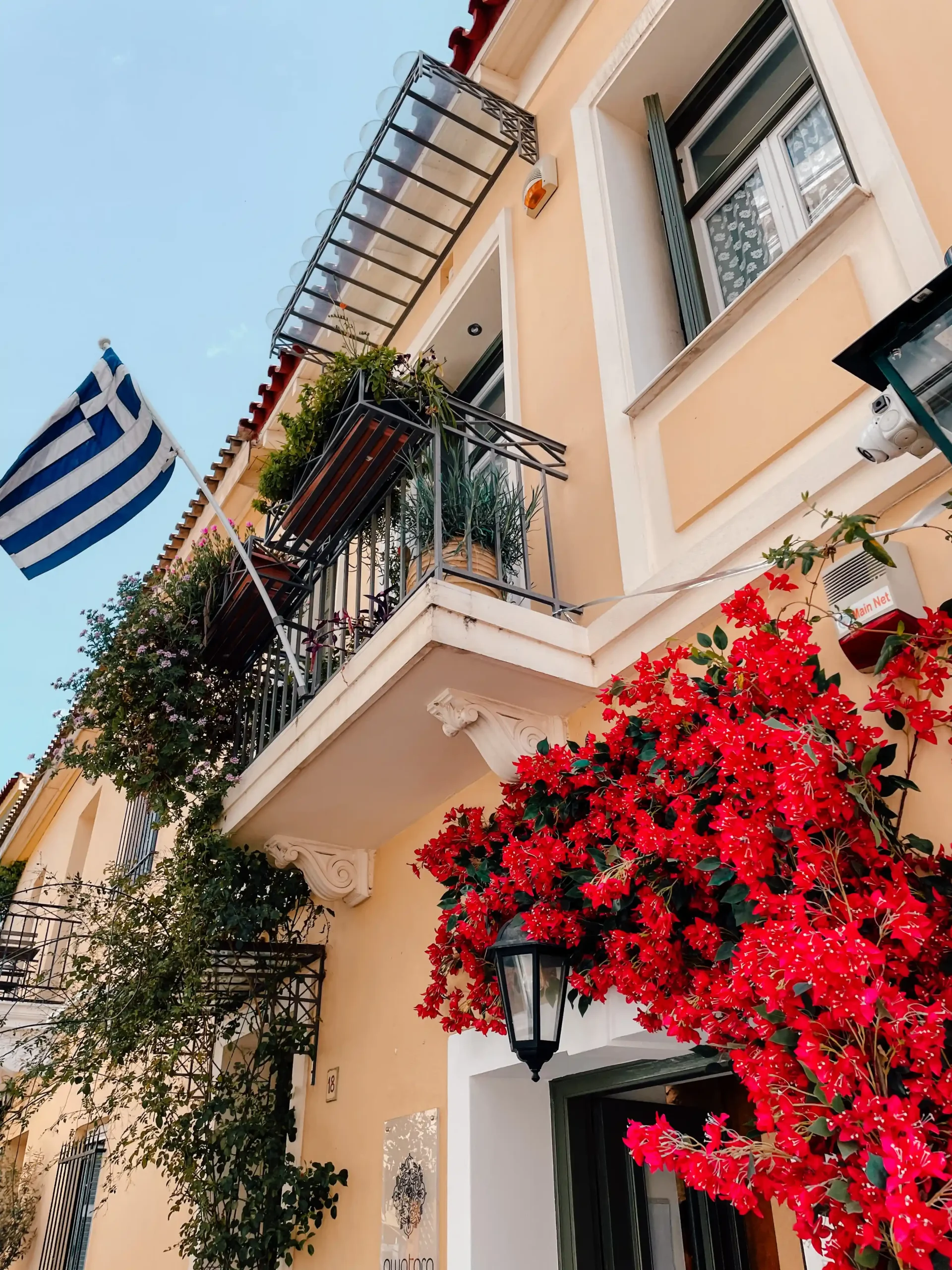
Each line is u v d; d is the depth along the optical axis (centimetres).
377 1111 387
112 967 420
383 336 630
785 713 228
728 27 425
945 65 280
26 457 472
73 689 492
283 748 393
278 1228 397
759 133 392
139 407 484
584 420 399
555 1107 339
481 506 366
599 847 259
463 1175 322
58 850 1143
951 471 238
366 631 380
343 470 391
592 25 486
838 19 320
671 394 347
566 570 380
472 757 371
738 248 393
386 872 436
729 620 245
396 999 399
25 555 460
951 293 182
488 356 570
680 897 234
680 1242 322
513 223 507
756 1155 181
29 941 895
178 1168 409
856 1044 171
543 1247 318
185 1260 512
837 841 202
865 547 224
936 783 219
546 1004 268
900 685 230
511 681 321
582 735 331
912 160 280
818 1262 219
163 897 438
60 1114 816
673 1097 343
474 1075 334
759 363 312
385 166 526
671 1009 231
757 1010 190
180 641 490
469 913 292
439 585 306
